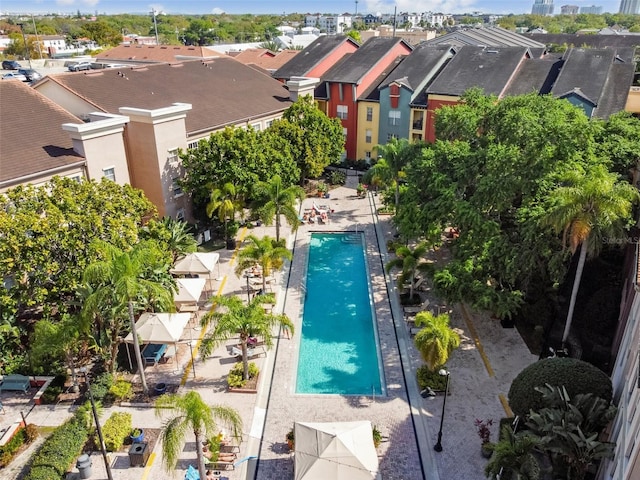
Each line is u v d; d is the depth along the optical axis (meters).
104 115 38.38
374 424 23.67
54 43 159.62
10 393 25.45
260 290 34.94
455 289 28.48
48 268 24.67
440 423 23.03
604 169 26.56
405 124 57.75
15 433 22.36
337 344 30.34
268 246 33.28
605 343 28.53
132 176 42.19
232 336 30.17
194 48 92.38
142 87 47.44
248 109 51.75
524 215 27.88
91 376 26.23
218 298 25.89
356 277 38.28
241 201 41.97
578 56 52.06
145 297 26.31
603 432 20.69
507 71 52.50
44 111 38.12
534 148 28.23
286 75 63.84
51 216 25.20
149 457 21.73
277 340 30.08
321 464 19.12
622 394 19.52
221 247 42.12
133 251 24.09
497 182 28.80
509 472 18.42
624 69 51.22
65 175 35.00
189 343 29.03
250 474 21.12
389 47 65.12
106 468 19.75
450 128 39.06
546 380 21.20
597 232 25.88
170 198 42.25
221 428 23.25
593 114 46.47
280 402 25.16
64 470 20.38
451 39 100.50
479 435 22.86
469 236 29.44
